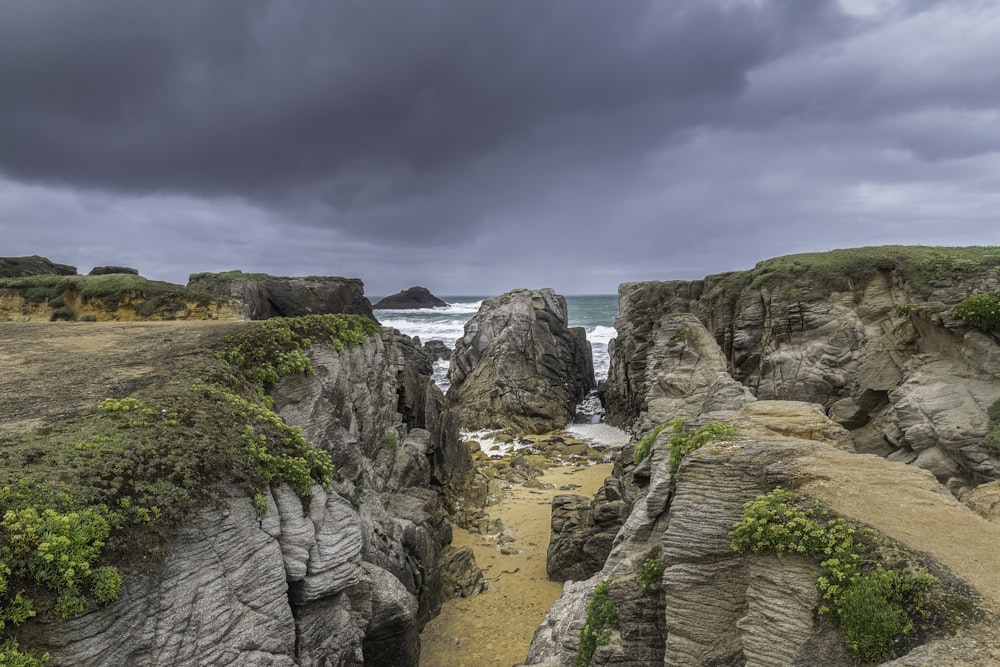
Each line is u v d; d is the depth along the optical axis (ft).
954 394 67.87
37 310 115.14
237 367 58.49
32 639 26.94
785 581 30.66
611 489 88.48
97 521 31.27
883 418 77.46
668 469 46.39
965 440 63.31
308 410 63.36
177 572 34.22
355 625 50.21
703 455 38.91
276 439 48.57
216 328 79.61
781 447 38.88
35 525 29.25
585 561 84.28
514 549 99.35
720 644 34.09
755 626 30.94
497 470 149.07
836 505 32.01
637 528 46.80
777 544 31.19
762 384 139.03
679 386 105.60
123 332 76.79
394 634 58.75
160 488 35.94
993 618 23.65
